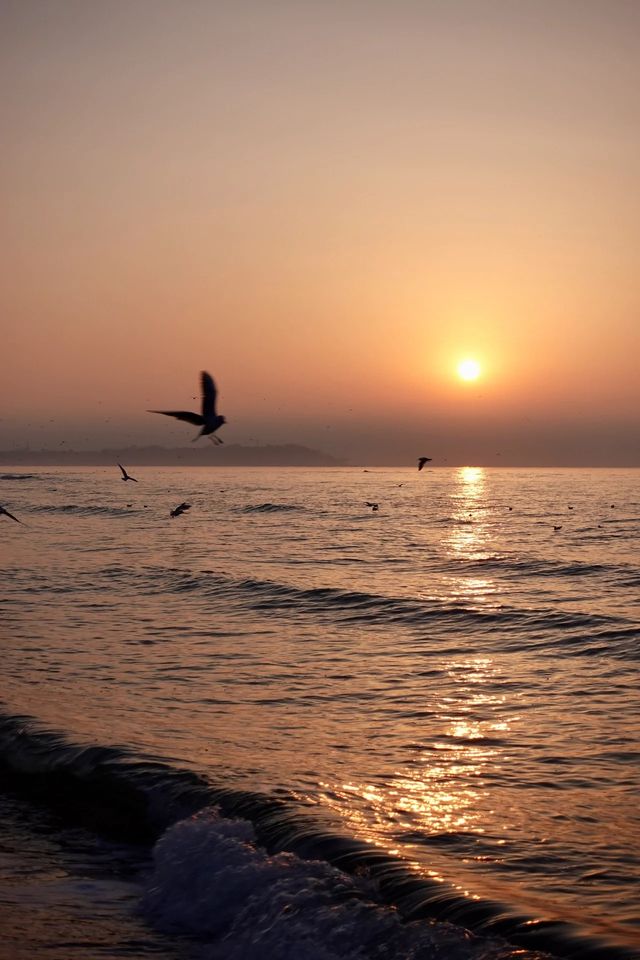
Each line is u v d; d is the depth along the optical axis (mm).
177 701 18094
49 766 14727
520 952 8352
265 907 9820
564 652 23156
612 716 16859
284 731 16031
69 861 11875
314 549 52750
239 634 25688
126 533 65062
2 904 10633
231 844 11289
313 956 8828
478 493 154625
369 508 102688
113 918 10227
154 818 12734
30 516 85938
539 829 11508
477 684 19688
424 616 28625
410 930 8906
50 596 33062
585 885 9852
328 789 13016
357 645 24125
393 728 16234
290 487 183000
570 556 49062
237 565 43500
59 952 9422
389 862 10328
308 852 10898
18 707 17531
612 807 12227
